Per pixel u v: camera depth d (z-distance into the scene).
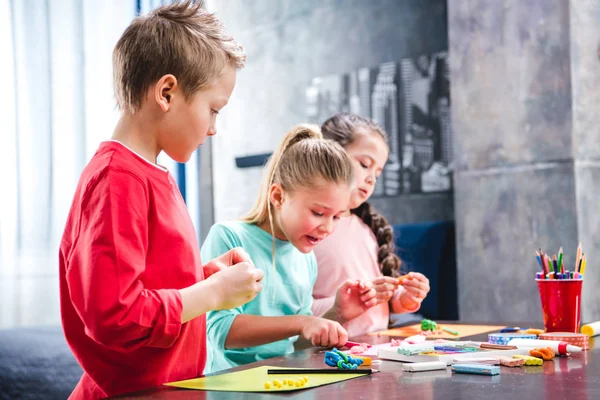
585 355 0.98
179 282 0.93
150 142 0.95
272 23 3.82
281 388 0.76
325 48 3.53
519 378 0.80
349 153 1.68
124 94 0.94
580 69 2.35
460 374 0.84
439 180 3.02
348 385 0.78
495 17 2.52
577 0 2.35
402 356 0.95
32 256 3.24
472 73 2.59
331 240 1.67
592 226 2.36
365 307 1.38
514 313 2.47
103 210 0.83
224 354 1.29
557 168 2.37
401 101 3.17
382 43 3.26
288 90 3.73
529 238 2.44
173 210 0.94
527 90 2.44
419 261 2.81
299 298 1.42
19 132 3.23
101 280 0.79
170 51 0.92
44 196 3.26
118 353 0.92
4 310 3.18
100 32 3.43
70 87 3.35
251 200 3.90
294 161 1.30
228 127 4.07
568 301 1.19
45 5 3.30
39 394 1.76
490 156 2.54
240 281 0.89
